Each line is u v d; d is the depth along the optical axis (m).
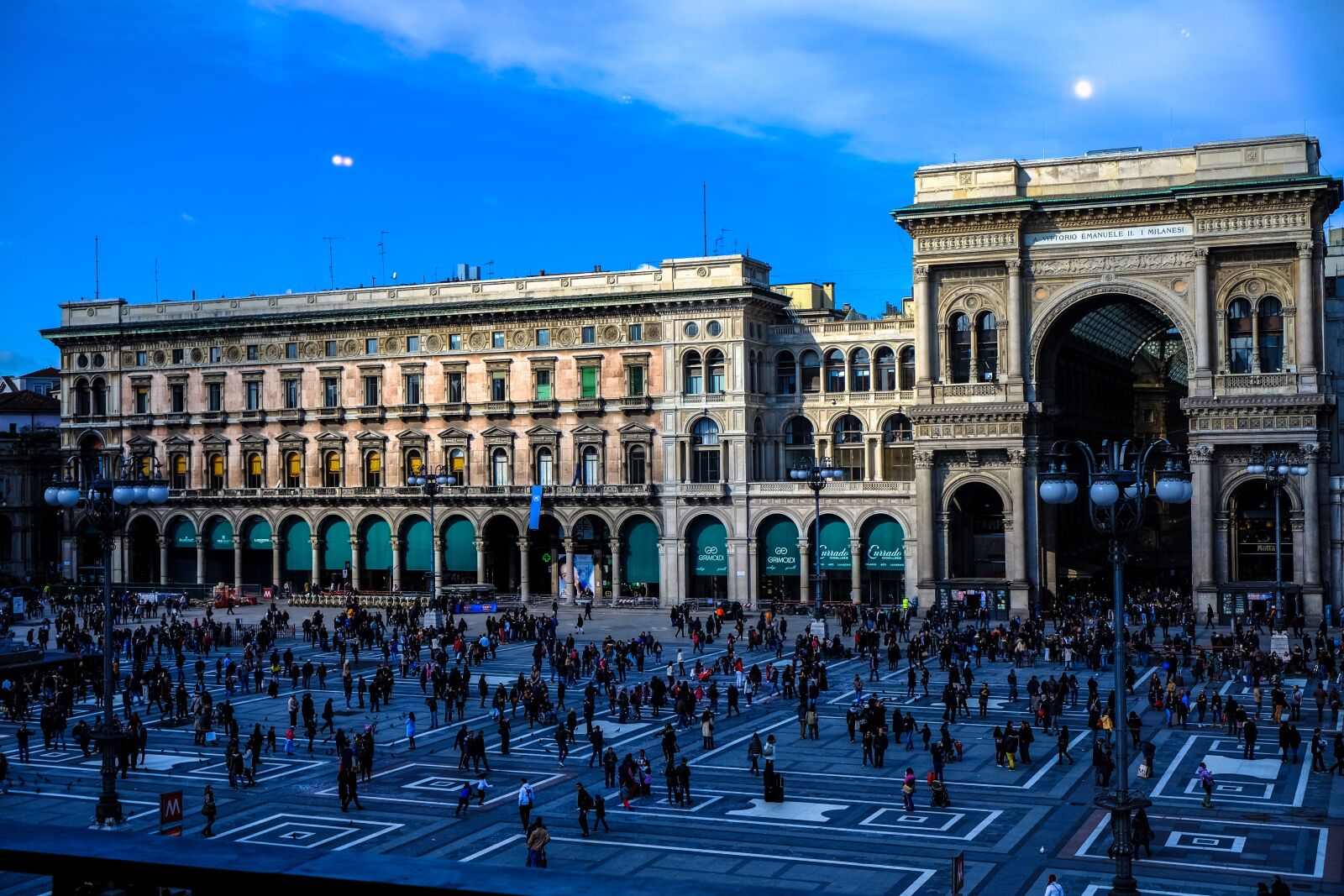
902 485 116.12
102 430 146.62
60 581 150.75
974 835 46.38
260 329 139.50
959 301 112.38
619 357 126.06
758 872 42.06
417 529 133.38
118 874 6.55
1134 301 111.12
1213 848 44.00
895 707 71.38
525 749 62.09
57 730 64.50
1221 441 103.69
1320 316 102.75
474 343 131.50
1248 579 105.50
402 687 80.38
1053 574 111.69
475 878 6.36
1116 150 114.19
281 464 138.75
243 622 115.06
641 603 123.06
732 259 122.00
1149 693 72.12
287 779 56.44
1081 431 130.38
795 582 122.00
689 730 66.38
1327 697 69.88
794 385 124.50
